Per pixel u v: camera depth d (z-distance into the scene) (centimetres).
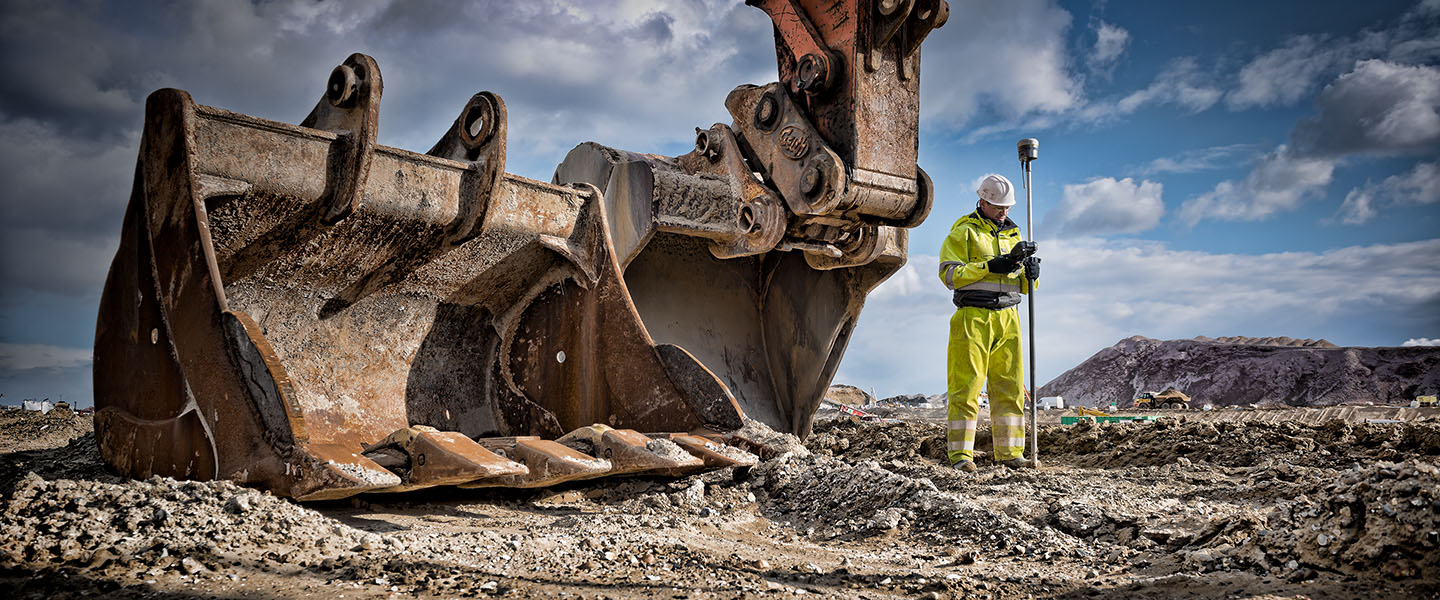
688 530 404
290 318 500
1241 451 631
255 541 308
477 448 407
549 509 447
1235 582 288
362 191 455
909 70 643
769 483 488
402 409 531
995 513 404
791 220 660
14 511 306
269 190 439
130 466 425
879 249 700
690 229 660
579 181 725
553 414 560
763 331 789
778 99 660
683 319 735
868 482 456
